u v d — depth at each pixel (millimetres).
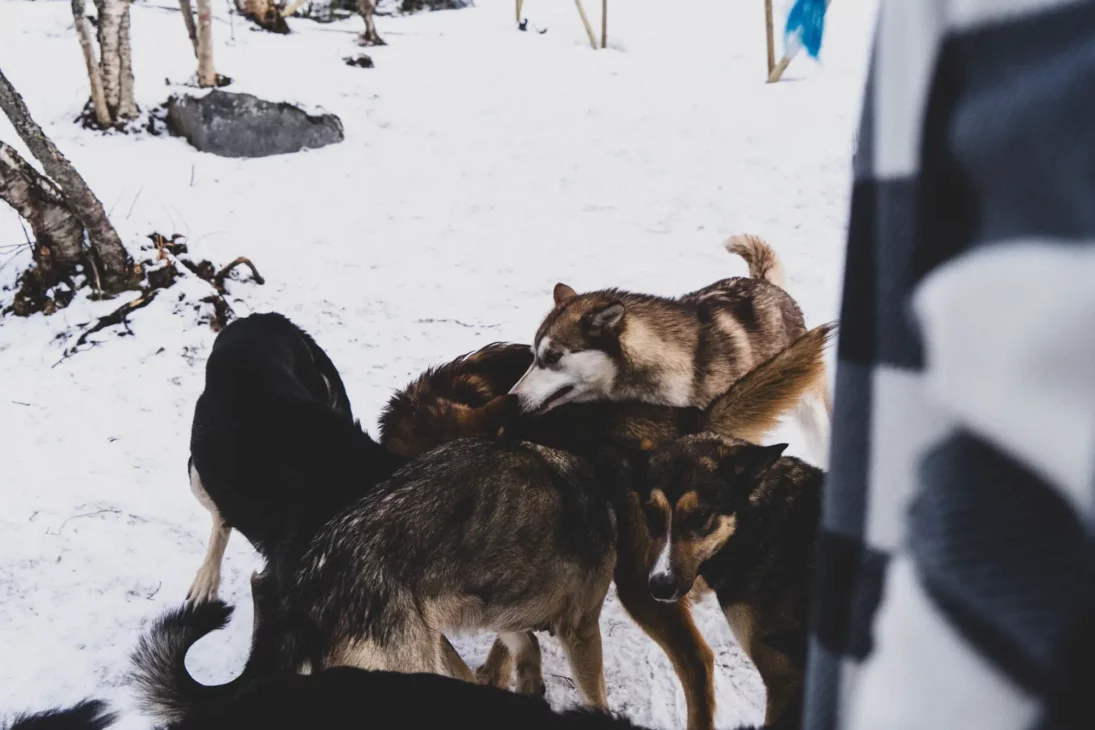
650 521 3172
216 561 4148
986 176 433
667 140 9750
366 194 8508
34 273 6219
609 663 3855
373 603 2850
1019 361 403
